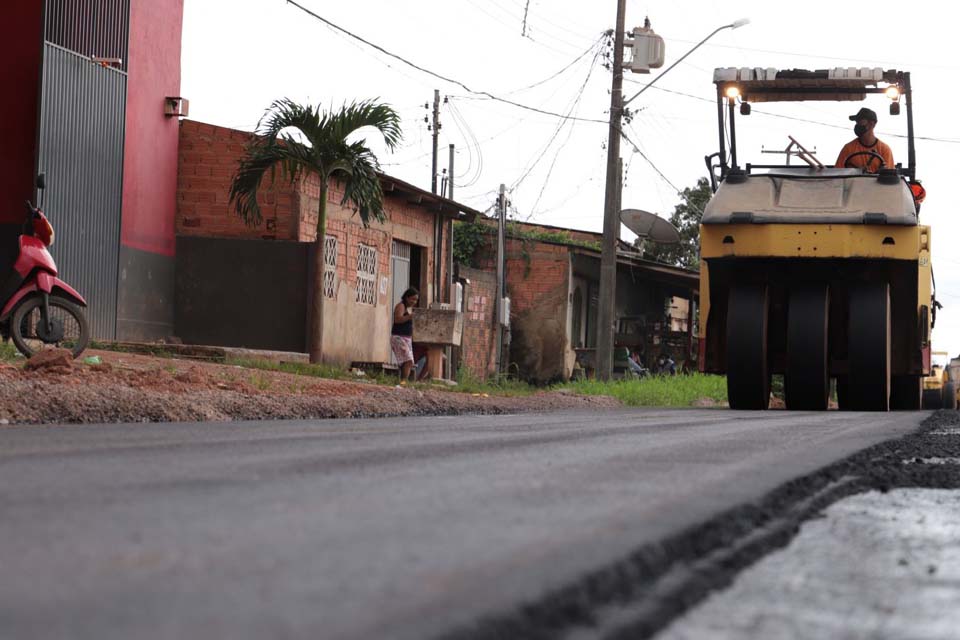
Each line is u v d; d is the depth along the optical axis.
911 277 12.18
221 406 8.60
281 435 5.79
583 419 8.79
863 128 13.41
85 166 15.81
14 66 15.18
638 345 33.69
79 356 11.32
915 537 2.74
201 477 3.49
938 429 7.74
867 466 4.52
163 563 1.93
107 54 16.33
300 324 18.14
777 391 20.48
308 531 2.36
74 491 3.06
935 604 1.93
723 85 13.72
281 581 1.77
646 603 1.80
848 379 12.75
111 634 1.36
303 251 18.11
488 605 1.59
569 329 32.59
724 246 11.96
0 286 14.98
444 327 19.08
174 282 18.17
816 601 1.94
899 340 12.60
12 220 15.06
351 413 9.71
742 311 12.36
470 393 15.23
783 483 3.54
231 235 18.36
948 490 3.81
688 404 18.95
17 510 2.64
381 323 22.17
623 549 2.13
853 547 2.57
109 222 16.41
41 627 1.40
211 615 1.50
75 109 15.58
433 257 24.95
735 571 2.21
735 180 12.31
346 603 1.59
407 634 1.39
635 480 3.59
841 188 12.02
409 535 2.32
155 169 17.58
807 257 11.73
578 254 32.69
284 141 16.17
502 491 3.21
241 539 2.23
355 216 20.55
